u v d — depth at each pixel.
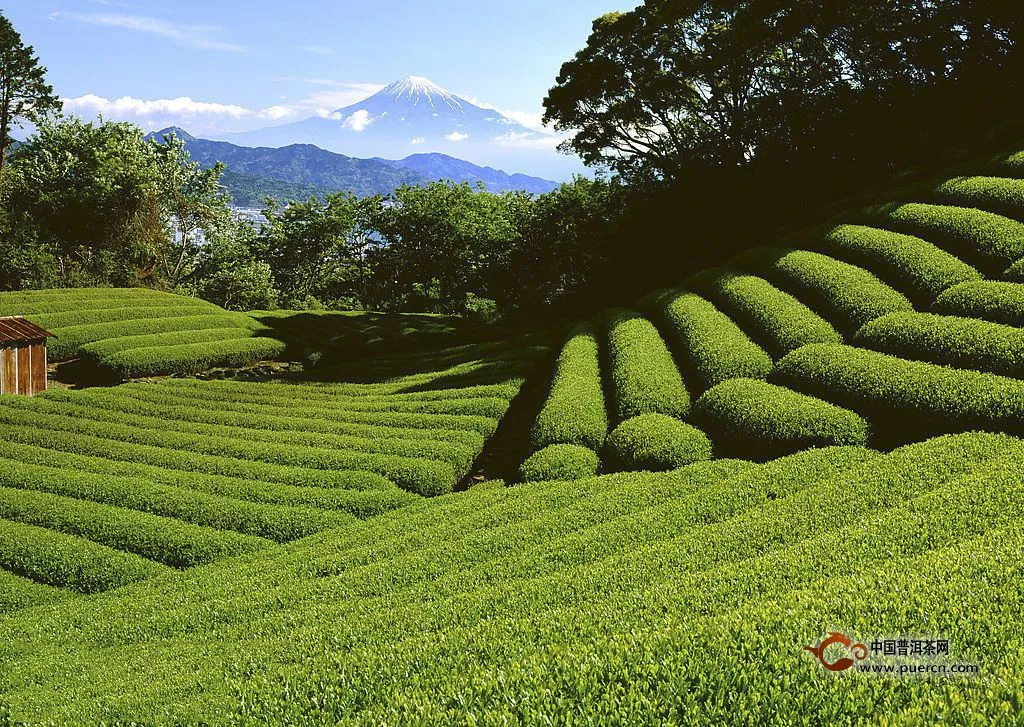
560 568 12.41
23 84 62.91
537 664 7.14
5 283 57.72
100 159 63.31
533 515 15.97
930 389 17.47
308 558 15.53
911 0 39.91
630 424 21.09
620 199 56.25
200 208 70.94
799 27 41.88
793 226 40.97
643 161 53.50
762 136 46.69
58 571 16.38
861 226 31.11
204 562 16.83
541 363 34.16
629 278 49.16
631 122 51.16
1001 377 17.11
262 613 12.78
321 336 48.12
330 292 83.31
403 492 19.77
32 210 63.06
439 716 6.47
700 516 13.78
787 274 29.28
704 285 33.31
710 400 21.31
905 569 8.64
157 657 11.40
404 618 10.57
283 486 19.98
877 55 43.34
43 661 12.10
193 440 24.20
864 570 8.86
